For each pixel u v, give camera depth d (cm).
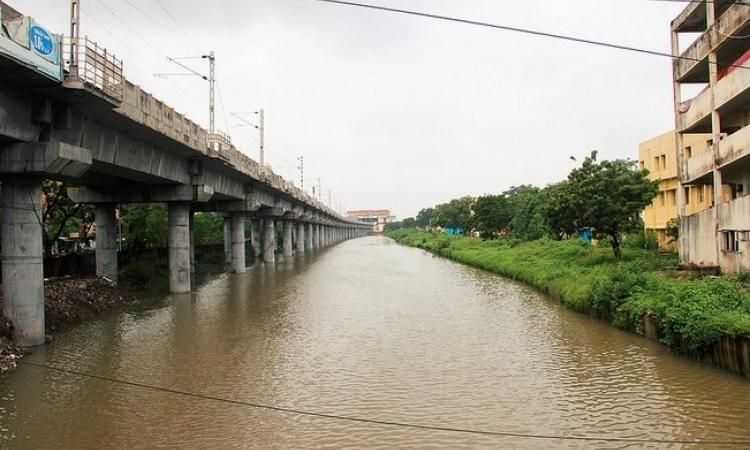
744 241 2525
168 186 3475
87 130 2217
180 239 3625
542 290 3462
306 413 1349
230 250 5903
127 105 2209
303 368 1752
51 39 1689
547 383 1575
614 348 1952
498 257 5262
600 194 3641
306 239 10862
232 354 1933
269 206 6469
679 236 3375
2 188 1959
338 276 4866
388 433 1222
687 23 3334
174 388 1546
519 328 2355
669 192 4631
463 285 4003
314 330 2355
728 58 3066
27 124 1853
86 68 1819
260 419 1310
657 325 1989
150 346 2052
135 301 3234
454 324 2472
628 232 3866
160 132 2567
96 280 3128
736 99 2727
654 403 1385
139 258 4238
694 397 1416
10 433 1231
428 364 1794
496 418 1309
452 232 13475
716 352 1656
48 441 1188
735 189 3478
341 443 1169
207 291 3756
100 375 1670
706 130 3425
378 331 2330
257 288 3941
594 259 3834
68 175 1984
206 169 3825
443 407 1388
